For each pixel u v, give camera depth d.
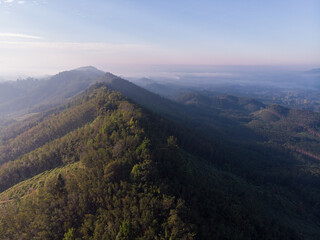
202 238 42.44
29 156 99.69
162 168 58.16
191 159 88.19
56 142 106.25
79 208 51.28
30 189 76.00
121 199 48.44
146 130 82.38
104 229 43.53
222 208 54.72
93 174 58.50
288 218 81.56
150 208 44.94
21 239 48.53
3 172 93.69
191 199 51.72
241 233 48.69
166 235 39.53
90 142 83.69
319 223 87.50
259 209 67.12
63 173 76.19
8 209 59.47
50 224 48.69
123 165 57.88
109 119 96.62
